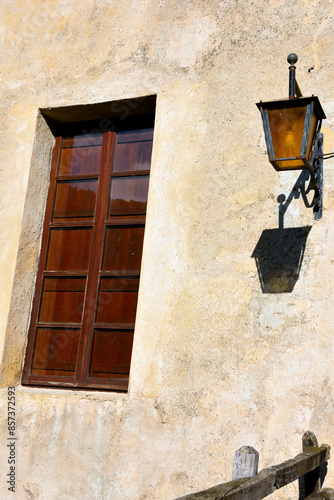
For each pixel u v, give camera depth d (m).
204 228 3.18
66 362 3.48
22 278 3.62
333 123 3.00
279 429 2.74
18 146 3.80
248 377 2.88
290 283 2.92
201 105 3.37
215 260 3.11
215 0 3.50
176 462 2.89
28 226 3.69
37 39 3.96
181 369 3.02
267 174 3.12
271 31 3.30
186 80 3.45
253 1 3.39
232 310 3.00
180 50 3.51
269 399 2.80
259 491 1.89
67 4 3.94
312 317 2.83
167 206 3.29
